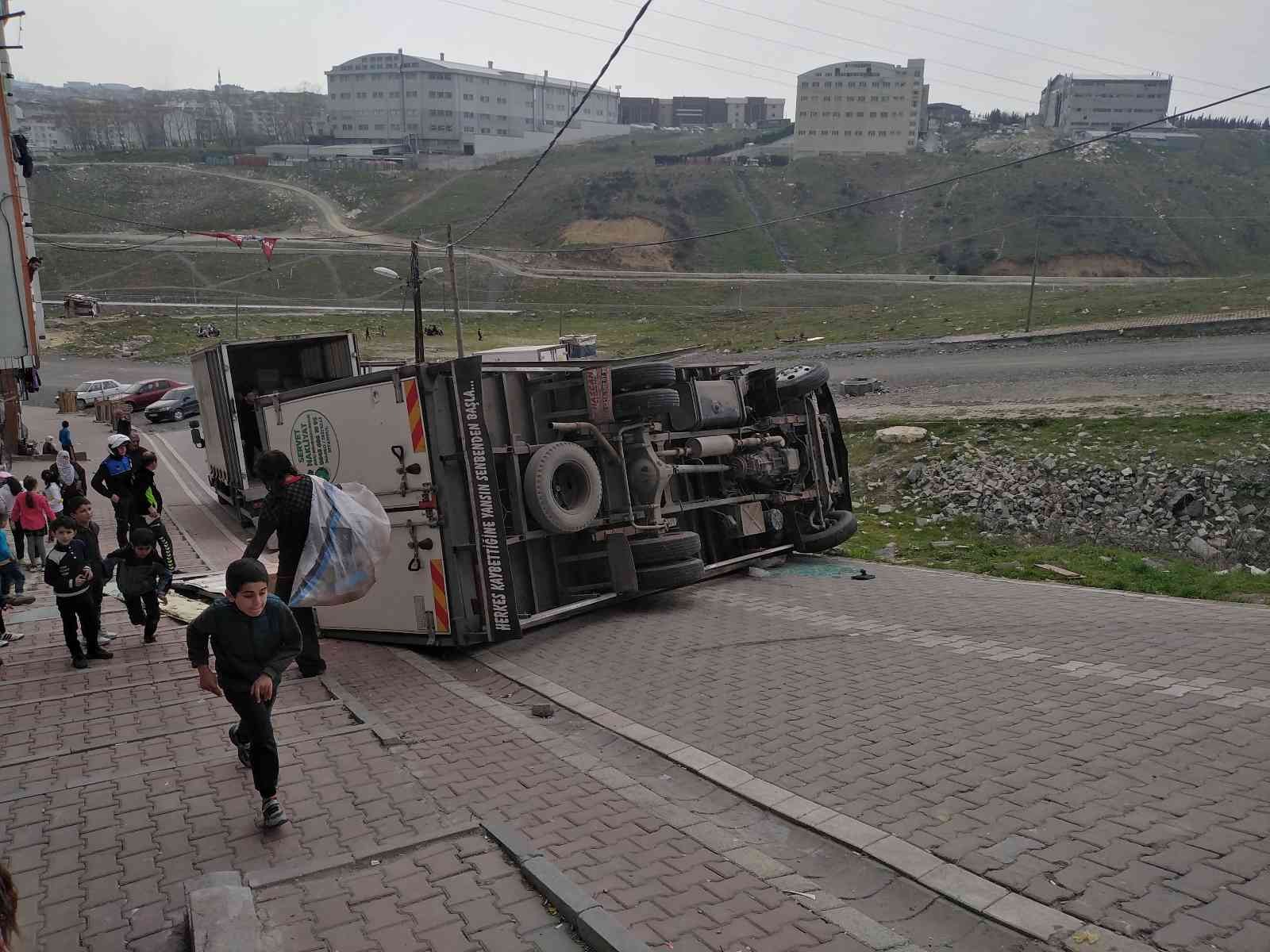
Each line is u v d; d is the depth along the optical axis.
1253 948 3.52
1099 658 7.31
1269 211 117.00
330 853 4.55
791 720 6.42
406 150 153.00
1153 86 151.88
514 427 9.78
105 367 51.62
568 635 9.38
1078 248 102.12
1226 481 13.14
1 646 9.37
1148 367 22.92
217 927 3.68
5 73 14.40
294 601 7.37
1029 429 16.95
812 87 143.75
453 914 3.97
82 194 124.75
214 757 5.94
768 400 12.32
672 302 83.19
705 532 11.77
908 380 26.50
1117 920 3.74
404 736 6.31
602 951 3.67
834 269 104.88
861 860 4.44
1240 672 6.71
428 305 81.38
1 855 4.62
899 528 14.70
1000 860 4.27
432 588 8.62
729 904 4.04
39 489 14.38
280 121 184.38
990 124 175.50
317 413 9.35
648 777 5.68
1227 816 4.52
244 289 86.88
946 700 6.57
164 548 9.59
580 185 128.12
